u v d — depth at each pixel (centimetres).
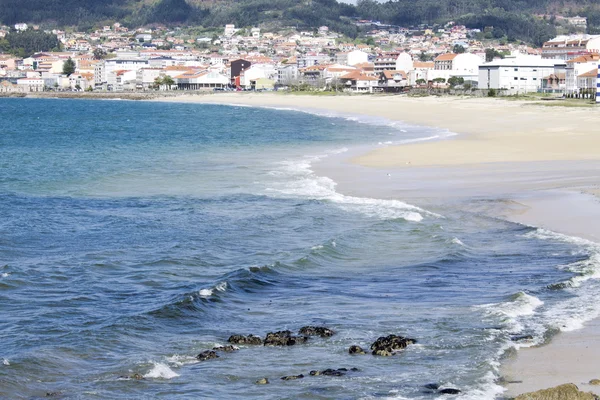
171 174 7812
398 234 4622
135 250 4366
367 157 8706
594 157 8106
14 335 2880
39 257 4209
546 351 2611
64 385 2433
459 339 2752
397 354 2636
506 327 2869
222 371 2525
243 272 3712
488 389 2306
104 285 3638
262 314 3170
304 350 2716
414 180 6788
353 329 2931
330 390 2336
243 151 10175
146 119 19738
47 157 9862
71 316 3138
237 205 5788
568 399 2105
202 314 3161
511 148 9194
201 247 4403
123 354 2705
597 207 5294
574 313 3028
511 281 3550
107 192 6662
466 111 18550
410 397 2267
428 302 3269
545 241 4369
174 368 2573
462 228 4784
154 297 3431
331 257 4116
